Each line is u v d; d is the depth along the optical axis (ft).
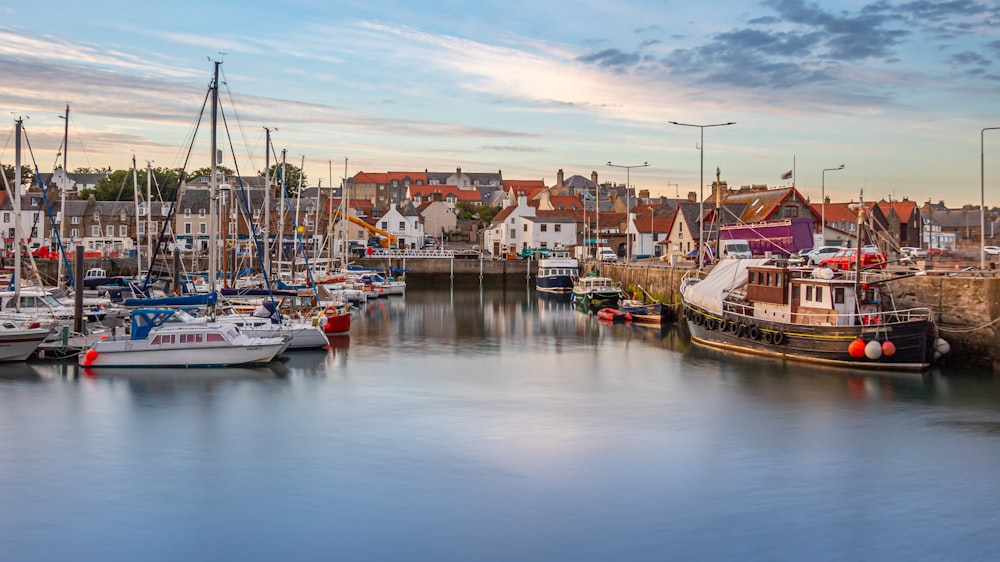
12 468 93.25
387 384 137.49
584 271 356.18
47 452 98.89
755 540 75.82
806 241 261.24
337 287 287.48
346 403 123.34
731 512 81.87
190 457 97.19
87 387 130.41
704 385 137.39
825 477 91.71
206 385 133.49
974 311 148.05
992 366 145.38
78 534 76.43
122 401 122.21
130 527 77.92
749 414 118.01
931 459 97.86
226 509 81.92
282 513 81.05
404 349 177.27
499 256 447.42
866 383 136.56
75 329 154.40
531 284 388.37
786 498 85.46
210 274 159.02
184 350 145.69
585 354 172.04
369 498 84.79
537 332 209.46
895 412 118.42
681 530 77.61
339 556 72.33
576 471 93.09
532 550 73.61
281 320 174.81
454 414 117.50
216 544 74.54
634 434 107.76
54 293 181.06
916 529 78.33
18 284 162.91
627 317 233.55
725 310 176.86
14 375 138.10
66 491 86.53
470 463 95.45
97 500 84.17
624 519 79.92
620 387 136.56
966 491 87.76
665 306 234.38
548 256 416.87
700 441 104.78
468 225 560.20
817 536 76.69
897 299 158.51
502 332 209.05
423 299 311.27
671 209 465.88
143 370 143.33
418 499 84.53
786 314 162.91
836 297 153.38
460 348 179.93
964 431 109.19
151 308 146.10
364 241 459.32
